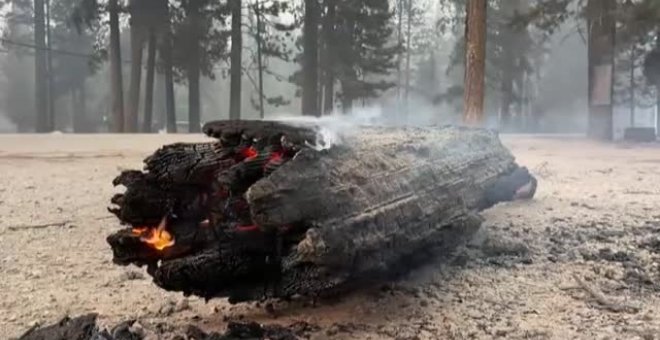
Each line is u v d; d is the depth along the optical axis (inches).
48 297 130.8
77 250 174.1
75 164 399.2
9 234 191.8
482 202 181.2
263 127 114.7
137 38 997.2
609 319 117.6
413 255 138.9
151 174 114.9
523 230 200.1
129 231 117.4
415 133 172.9
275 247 111.2
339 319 118.6
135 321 112.0
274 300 129.7
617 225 208.4
